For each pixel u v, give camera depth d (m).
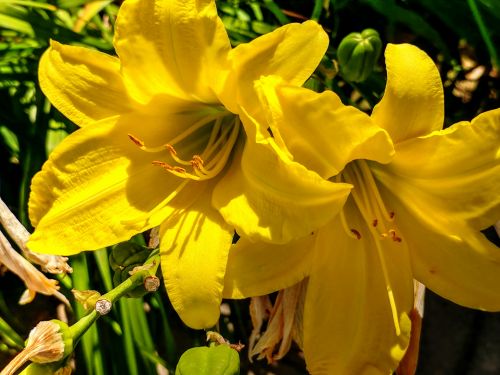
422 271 0.22
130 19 0.20
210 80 0.21
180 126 0.23
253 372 0.31
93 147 0.22
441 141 0.20
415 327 0.24
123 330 0.28
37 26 0.30
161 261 0.21
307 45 0.19
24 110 0.31
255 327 0.26
